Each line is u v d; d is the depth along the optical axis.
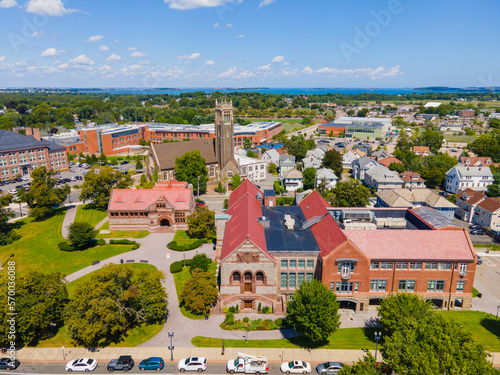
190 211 109.12
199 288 67.75
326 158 166.25
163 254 94.19
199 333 64.31
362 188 118.00
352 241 71.19
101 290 59.66
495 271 86.56
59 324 66.44
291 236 77.25
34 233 108.75
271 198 98.00
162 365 56.16
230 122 149.75
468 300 70.94
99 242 100.06
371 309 71.56
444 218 80.88
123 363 55.72
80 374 55.12
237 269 69.12
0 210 104.31
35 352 59.78
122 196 111.00
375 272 69.62
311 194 98.62
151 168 152.25
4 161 163.00
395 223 82.94
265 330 65.19
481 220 115.50
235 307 70.19
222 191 149.00
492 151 194.88
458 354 43.66
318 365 55.44
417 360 42.88
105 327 59.44
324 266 68.31
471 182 146.62
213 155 159.00
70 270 86.31
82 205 132.75
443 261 68.81
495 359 56.50
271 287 69.94
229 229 83.69
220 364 57.19
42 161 178.25
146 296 64.38
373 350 59.62
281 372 55.25
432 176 158.38
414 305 57.41
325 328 57.44
